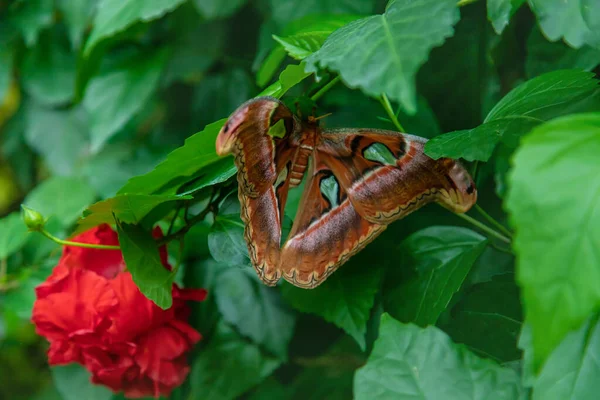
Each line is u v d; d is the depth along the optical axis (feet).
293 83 4.02
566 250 3.51
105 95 4.98
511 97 4.08
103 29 4.57
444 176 4.01
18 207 6.59
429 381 3.92
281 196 4.08
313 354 4.90
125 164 5.24
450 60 4.69
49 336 4.36
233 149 3.86
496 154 4.45
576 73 4.01
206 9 5.02
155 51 5.01
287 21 4.66
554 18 3.83
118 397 4.87
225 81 5.09
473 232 4.34
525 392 3.90
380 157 4.06
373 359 3.96
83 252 4.37
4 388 6.70
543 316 3.51
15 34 5.37
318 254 4.09
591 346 3.77
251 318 4.75
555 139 3.55
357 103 4.77
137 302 4.28
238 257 4.18
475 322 4.24
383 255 4.39
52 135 5.44
